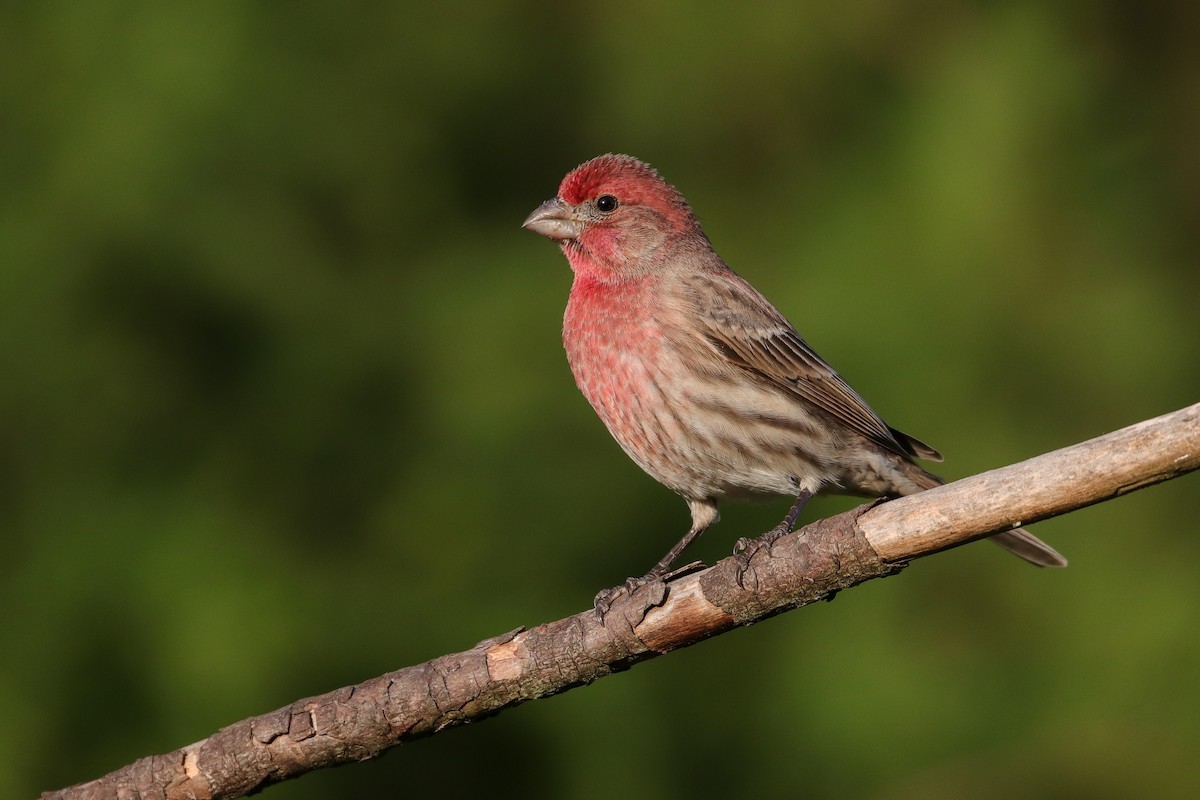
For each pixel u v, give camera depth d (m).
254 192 14.21
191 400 13.70
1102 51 15.39
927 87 14.91
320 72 14.88
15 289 13.37
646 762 12.95
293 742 7.03
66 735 12.50
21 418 13.31
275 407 13.85
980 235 13.96
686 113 16.09
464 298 14.52
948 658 13.17
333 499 13.79
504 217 15.49
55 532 13.02
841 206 14.77
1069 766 12.63
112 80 13.80
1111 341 13.89
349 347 14.14
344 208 14.94
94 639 12.75
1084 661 13.02
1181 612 12.88
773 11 15.88
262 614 12.73
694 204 15.76
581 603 13.34
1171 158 15.30
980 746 12.81
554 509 13.56
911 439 9.74
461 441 13.79
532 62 15.92
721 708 13.38
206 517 13.14
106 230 13.48
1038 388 13.84
